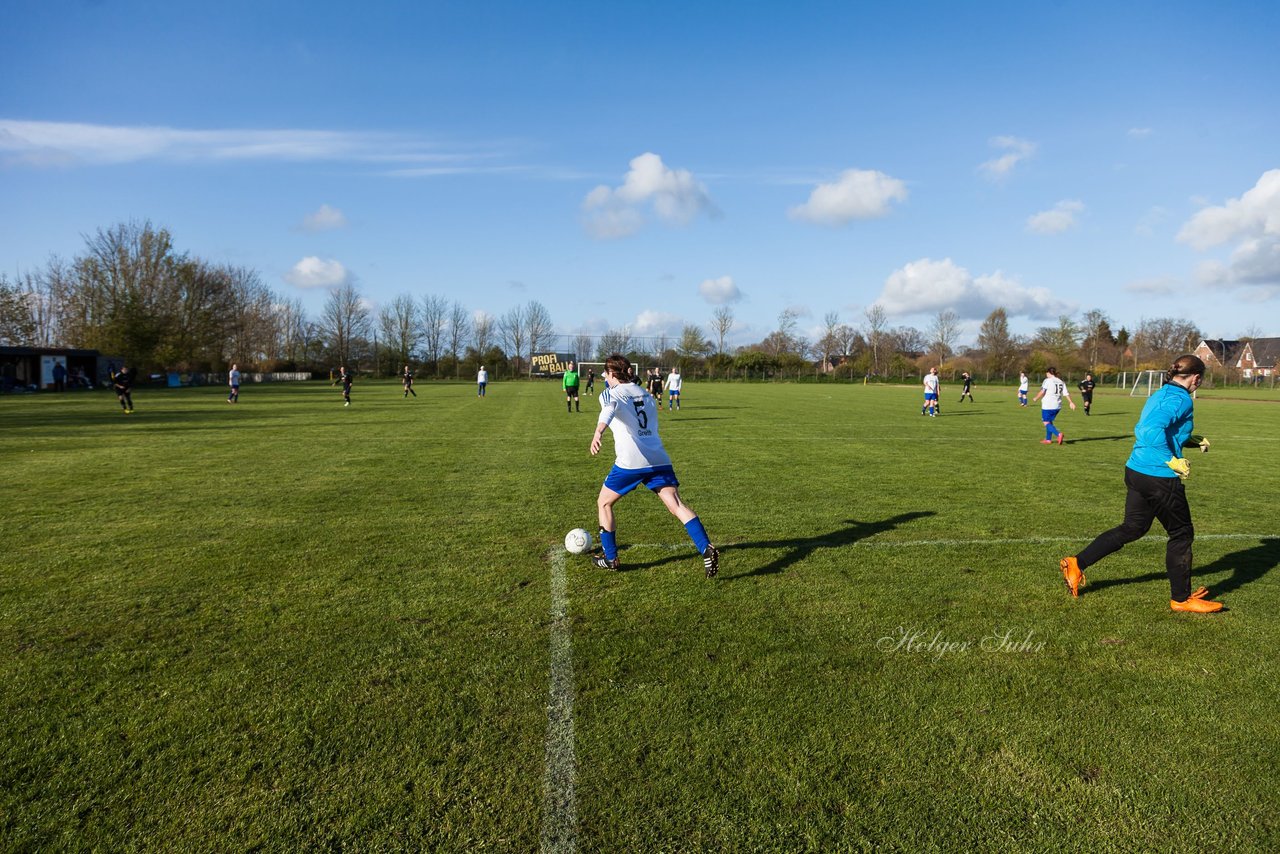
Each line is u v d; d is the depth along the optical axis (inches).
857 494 359.3
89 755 121.3
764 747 124.8
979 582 214.4
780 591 205.0
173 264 2252.7
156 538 263.9
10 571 221.6
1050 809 109.9
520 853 99.9
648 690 144.3
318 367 3068.4
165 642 166.9
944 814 108.6
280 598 197.3
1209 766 121.0
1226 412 1107.3
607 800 110.7
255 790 112.5
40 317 2404.0
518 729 130.1
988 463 483.5
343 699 140.3
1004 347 2950.3
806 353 3602.4
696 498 347.6
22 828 103.3
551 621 181.3
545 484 382.9
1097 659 161.2
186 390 1737.2
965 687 146.9
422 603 193.9
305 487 371.9
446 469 437.1
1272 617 188.1
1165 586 213.9
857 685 147.3
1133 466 195.2
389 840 101.8
